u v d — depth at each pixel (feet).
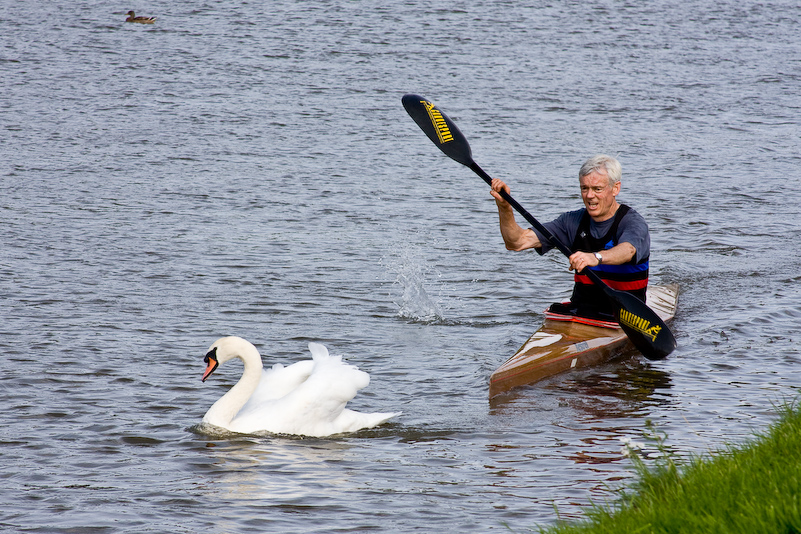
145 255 153.07
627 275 111.86
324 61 399.44
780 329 119.65
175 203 191.31
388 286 141.08
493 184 109.60
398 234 173.78
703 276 147.95
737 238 174.70
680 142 277.44
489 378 101.45
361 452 80.74
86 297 129.49
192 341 113.09
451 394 97.60
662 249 166.81
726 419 86.74
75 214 178.81
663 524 52.16
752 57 444.96
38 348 107.34
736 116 320.91
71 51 401.70
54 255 150.71
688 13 574.97
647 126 301.22
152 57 396.37
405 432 86.17
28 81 336.08
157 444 81.66
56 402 91.20
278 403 85.51
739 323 121.80
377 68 387.75
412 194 207.62
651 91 361.51
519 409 92.79
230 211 186.80
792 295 136.46
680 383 99.71
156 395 94.48
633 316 106.42
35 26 458.91
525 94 347.15
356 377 86.22
